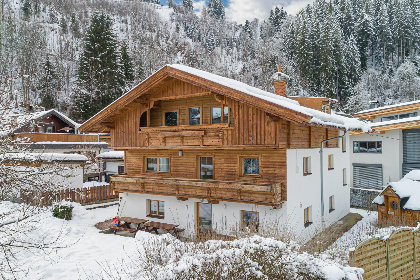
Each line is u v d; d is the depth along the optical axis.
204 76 11.89
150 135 13.98
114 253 10.34
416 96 54.09
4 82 8.58
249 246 6.39
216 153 13.27
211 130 12.37
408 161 22.25
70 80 61.28
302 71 56.91
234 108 11.88
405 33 70.50
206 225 13.56
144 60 67.38
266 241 6.47
